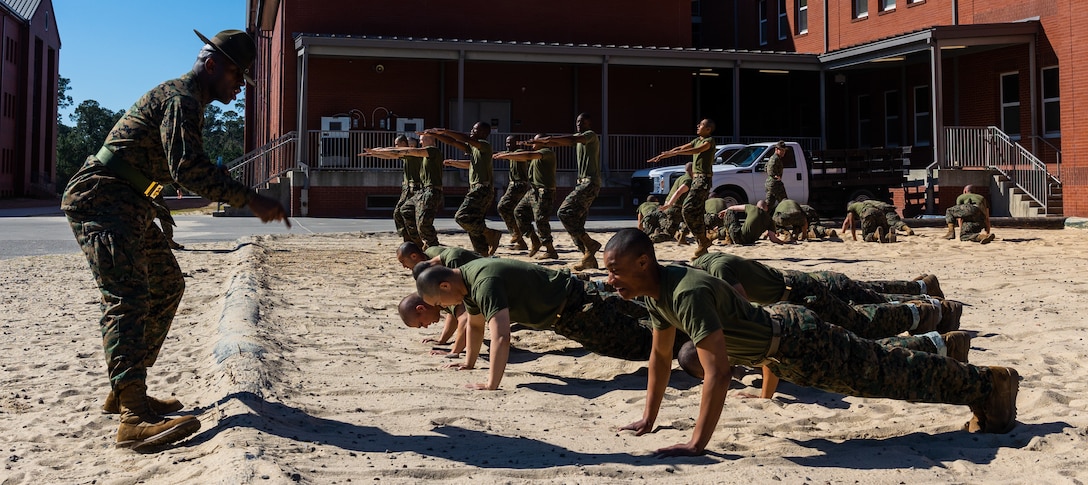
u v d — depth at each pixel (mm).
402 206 12320
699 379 5434
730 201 20500
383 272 10852
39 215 28094
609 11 30172
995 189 23578
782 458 3748
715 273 5055
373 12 27844
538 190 12336
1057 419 4434
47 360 5816
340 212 24984
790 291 5246
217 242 15258
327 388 5070
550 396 5062
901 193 25203
